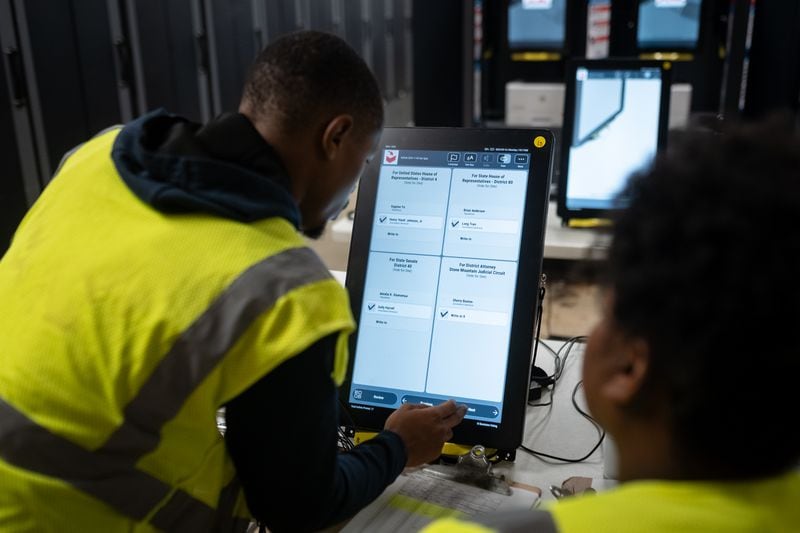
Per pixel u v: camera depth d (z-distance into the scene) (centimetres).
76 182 90
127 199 83
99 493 77
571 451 120
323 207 99
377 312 119
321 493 84
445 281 117
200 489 84
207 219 79
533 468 116
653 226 41
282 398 78
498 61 414
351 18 616
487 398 113
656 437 45
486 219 116
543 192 113
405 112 765
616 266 43
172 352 75
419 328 117
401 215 119
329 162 93
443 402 113
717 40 385
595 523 43
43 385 77
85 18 316
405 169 120
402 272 119
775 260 38
